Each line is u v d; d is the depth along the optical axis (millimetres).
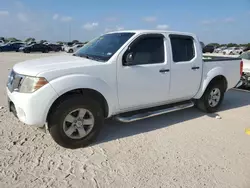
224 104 6527
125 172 3057
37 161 3234
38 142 3785
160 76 4324
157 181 2887
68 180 2857
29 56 26234
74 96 3479
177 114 5445
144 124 4746
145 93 4199
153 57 4262
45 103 3225
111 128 4500
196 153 3592
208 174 3062
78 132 3625
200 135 4266
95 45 4500
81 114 3584
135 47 4039
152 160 3359
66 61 3768
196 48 4945
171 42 4535
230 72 5711
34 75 3230
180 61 4672
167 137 4141
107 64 3697
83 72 3494
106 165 3203
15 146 3621
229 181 2934
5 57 23656
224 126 4750
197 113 5551
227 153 3623
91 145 3775
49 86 3227
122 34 4324
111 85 3764
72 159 3330
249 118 5297
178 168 3174
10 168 3043
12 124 4438
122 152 3570
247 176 3049
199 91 5168
